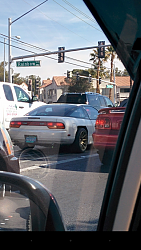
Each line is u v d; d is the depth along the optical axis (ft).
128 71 4.14
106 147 8.38
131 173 3.39
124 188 3.41
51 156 18.30
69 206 7.19
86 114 25.13
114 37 4.20
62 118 22.27
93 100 35.22
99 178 7.75
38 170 13.93
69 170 13.39
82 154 19.52
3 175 5.14
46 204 4.75
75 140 21.56
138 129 3.42
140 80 3.69
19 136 21.36
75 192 8.49
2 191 4.92
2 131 11.62
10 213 4.70
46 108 25.39
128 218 3.35
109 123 9.91
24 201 4.85
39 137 21.27
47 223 4.56
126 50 4.07
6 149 11.25
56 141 21.03
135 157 3.39
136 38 3.93
